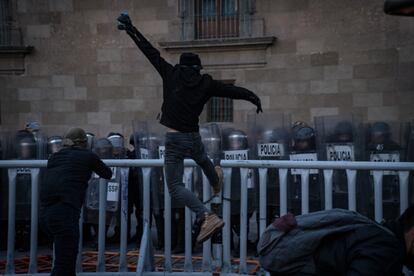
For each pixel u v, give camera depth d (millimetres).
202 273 5594
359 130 6410
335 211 2863
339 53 13781
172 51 14688
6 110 15391
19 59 15289
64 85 15266
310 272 2699
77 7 15141
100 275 5781
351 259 2586
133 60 14930
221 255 5676
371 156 6555
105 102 15102
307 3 13961
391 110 13469
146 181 5723
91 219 7336
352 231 2660
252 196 6570
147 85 14875
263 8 14250
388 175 5547
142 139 7043
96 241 7828
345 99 13758
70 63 15203
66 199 5133
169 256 5719
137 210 8016
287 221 2838
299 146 6730
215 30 14711
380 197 5016
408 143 6445
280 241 2791
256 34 14219
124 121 15023
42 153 7684
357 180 5516
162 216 7355
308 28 13977
